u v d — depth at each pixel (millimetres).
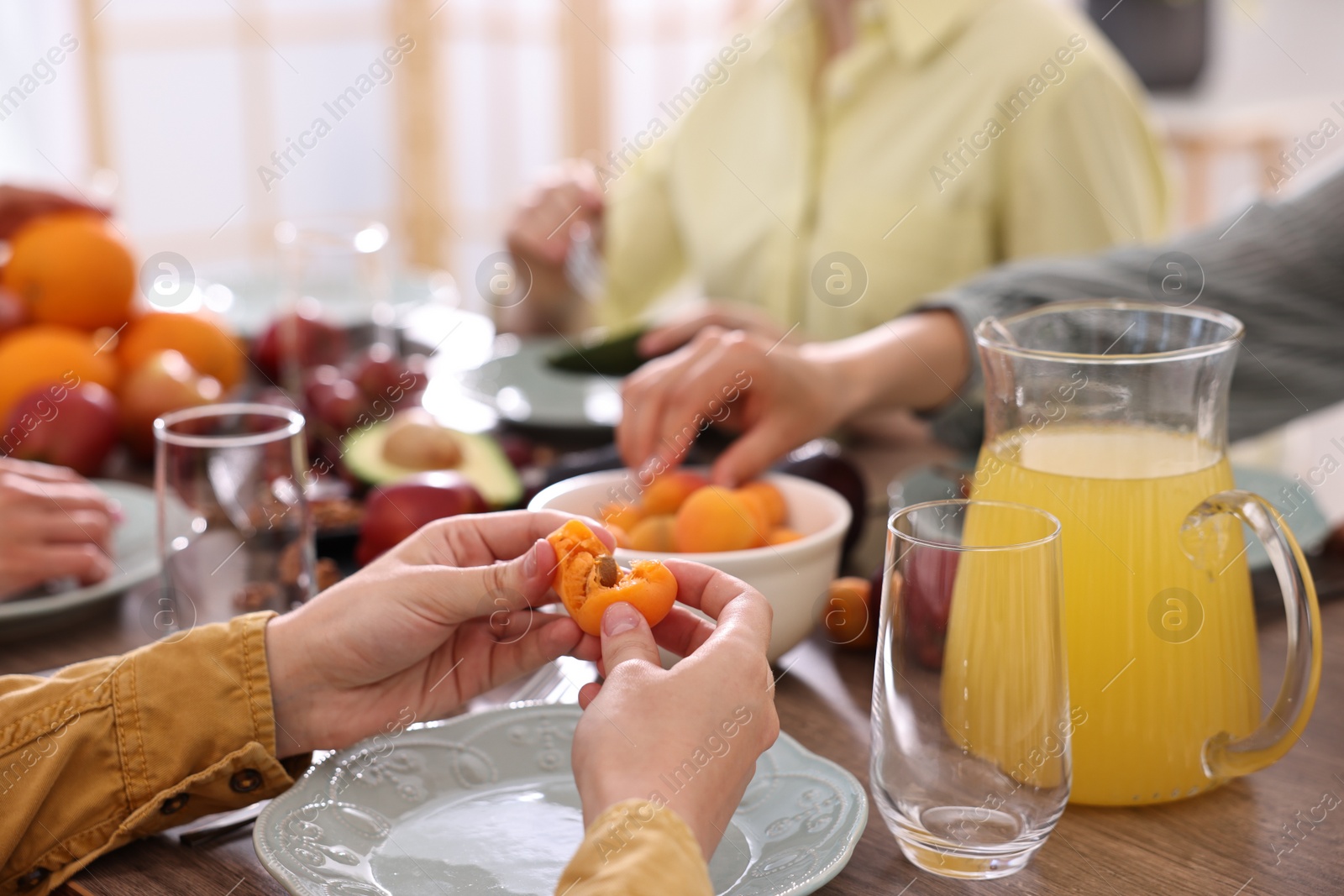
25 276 1112
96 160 2445
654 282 1762
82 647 852
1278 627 832
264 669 715
